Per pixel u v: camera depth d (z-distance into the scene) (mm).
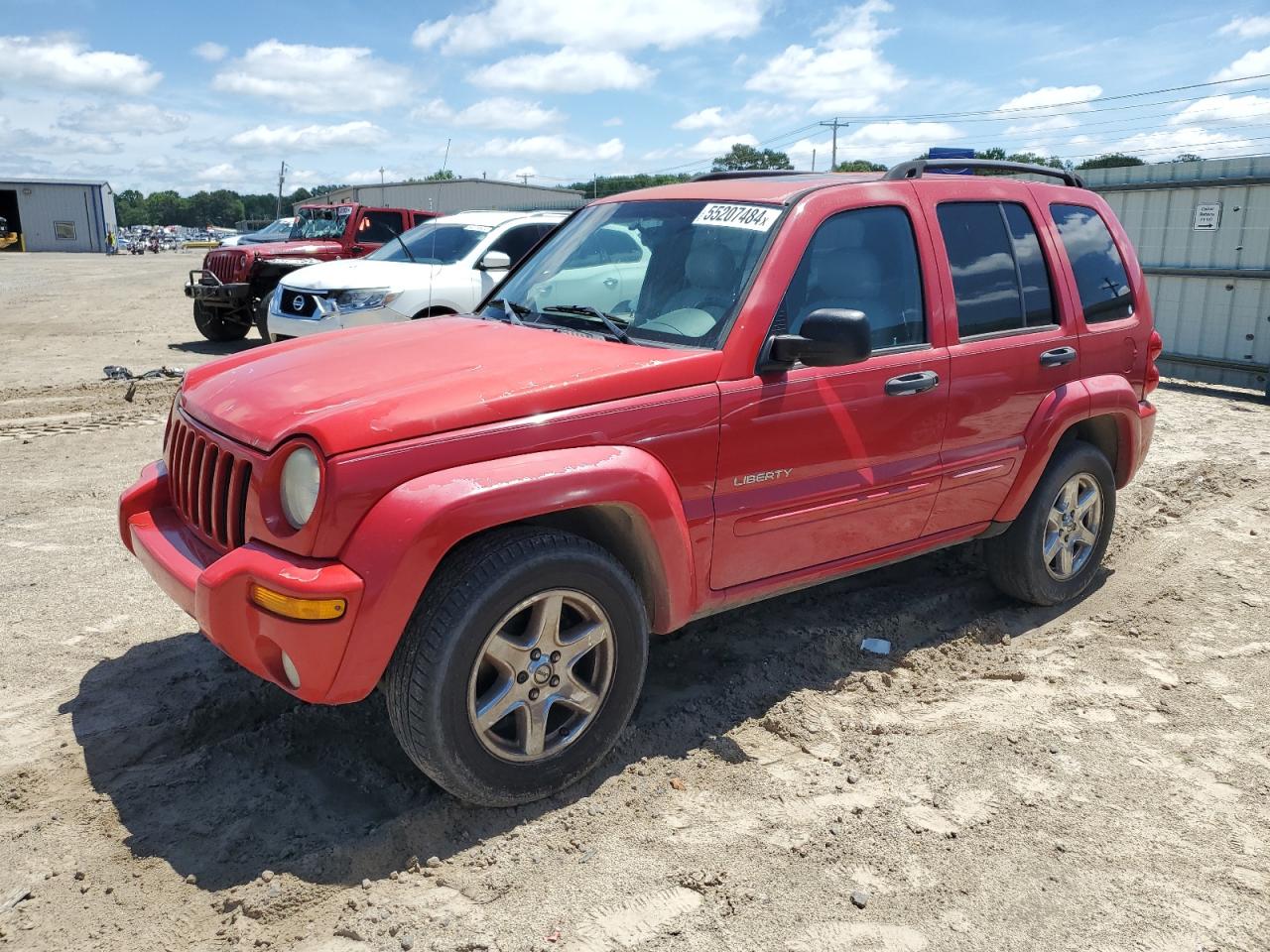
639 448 3176
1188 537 6043
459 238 10414
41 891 2721
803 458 3600
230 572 2793
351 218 15242
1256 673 4238
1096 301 4766
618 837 2996
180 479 3455
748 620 4633
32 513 6012
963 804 3221
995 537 4727
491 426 2922
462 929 2588
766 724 3678
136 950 2510
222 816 3059
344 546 2725
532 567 2912
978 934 2633
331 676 2738
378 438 2764
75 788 3188
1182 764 3510
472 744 2920
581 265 4121
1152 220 12219
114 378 10984
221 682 3881
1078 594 5043
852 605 4848
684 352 3404
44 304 20141
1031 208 4539
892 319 3898
